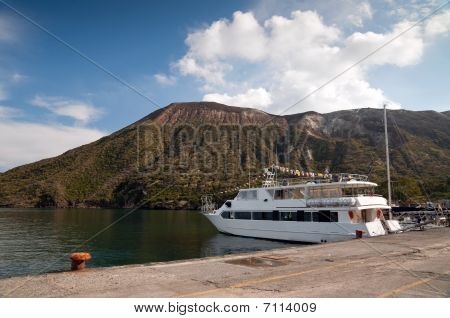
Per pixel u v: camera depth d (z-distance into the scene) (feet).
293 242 114.52
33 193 530.68
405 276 33.94
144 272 35.19
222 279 32.45
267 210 123.65
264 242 121.19
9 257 112.98
